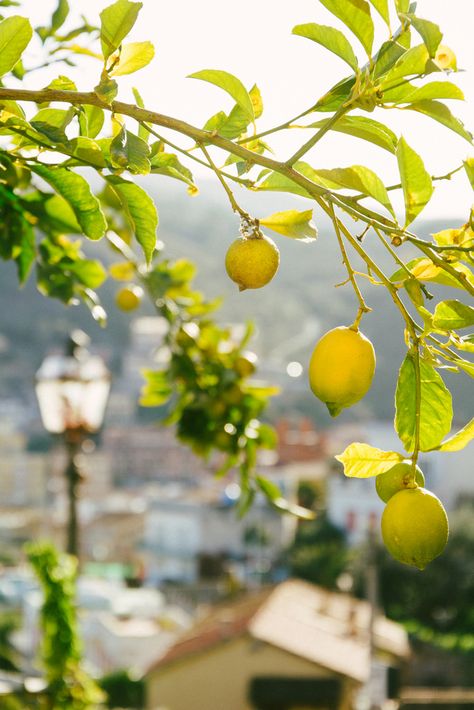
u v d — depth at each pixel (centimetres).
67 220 280
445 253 166
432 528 153
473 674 3053
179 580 5650
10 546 6028
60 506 5975
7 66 185
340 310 11206
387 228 157
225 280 11600
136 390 10075
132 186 182
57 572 740
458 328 157
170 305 430
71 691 721
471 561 3378
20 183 270
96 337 10862
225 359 434
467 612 3359
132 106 176
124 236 379
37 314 11500
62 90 180
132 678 2658
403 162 154
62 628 730
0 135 193
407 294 157
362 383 154
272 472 5075
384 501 160
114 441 9238
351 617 2466
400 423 161
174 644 2262
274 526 5500
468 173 155
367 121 171
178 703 2039
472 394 2948
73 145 181
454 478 3769
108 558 6388
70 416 762
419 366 159
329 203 159
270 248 170
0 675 738
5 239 293
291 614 2284
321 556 4191
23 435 9050
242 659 2017
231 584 2850
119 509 7525
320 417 8744
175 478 9100
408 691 2180
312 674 1975
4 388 10812
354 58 164
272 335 10450
